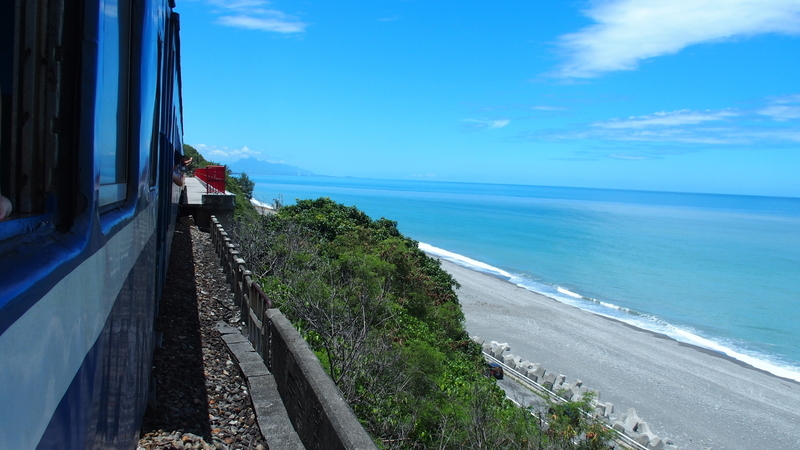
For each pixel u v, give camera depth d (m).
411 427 7.38
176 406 5.31
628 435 17.08
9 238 1.22
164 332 7.41
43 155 1.54
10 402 1.10
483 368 16.53
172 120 8.80
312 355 5.05
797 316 39.78
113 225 2.21
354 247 18.75
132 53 3.02
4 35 1.46
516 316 35.19
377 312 10.79
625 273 55.25
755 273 56.91
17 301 1.06
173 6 7.52
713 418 21.47
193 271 11.35
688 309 41.16
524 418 10.59
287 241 15.50
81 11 1.67
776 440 19.92
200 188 26.86
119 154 2.62
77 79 1.65
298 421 4.99
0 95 1.44
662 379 25.47
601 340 31.19
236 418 5.41
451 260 59.06
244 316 8.50
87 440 1.89
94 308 1.92
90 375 1.90
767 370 28.05
